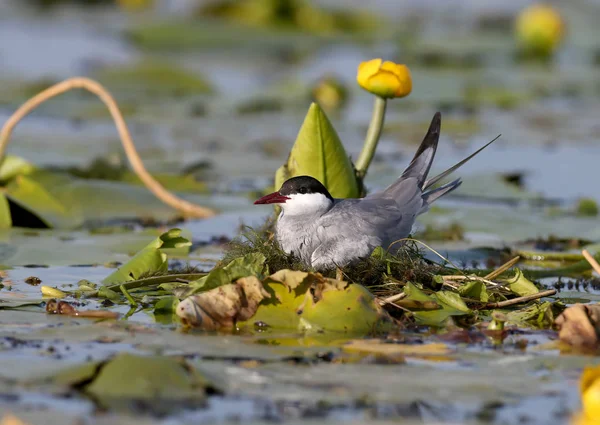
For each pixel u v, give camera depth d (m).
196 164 16.50
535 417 6.36
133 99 23.98
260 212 13.90
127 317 8.68
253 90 25.08
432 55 29.52
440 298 8.95
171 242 10.01
